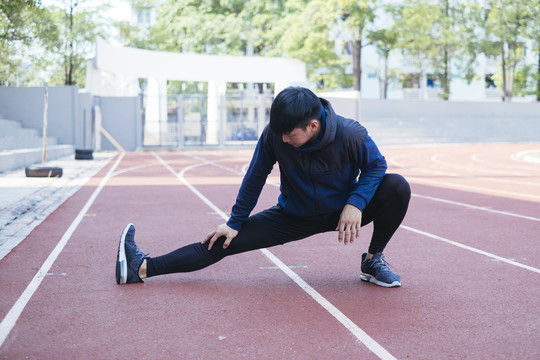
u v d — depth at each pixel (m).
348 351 2.60
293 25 31.28
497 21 37.72
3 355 2.52
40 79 32.75
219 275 4.00
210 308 3.23
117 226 6.15
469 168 16.34
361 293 3.57
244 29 35.81
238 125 30.42
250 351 2.59
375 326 2.94
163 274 3.72
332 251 4.88
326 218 3.46
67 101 24.81
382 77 45.84
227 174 13.86
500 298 3.47
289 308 3.24
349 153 3.24
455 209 7.71
